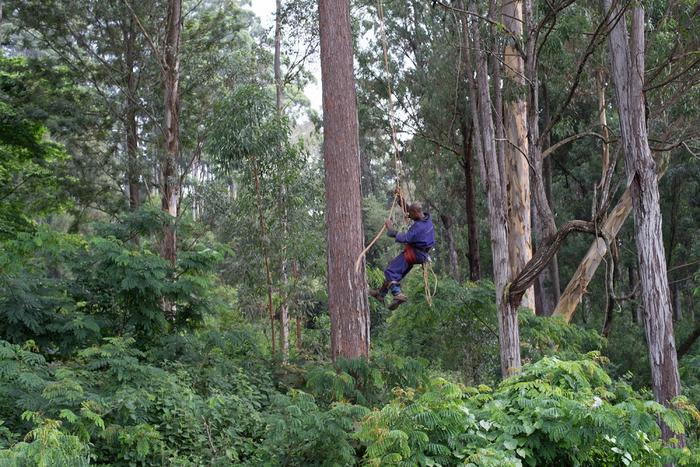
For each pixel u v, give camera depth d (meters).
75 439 5.70
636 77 12.13
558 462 6.93
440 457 6.55
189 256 13.26
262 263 18.30
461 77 23.06
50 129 27.41
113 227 13.84
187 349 12.31
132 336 12.41
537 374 7.71
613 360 24.55
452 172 30.59
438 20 22.94
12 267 11.68
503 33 14.57
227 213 20.70
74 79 30.45
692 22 15.16
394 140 10.77
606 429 6.42
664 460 7.03
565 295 20.17
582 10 16.12
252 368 12.80
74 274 12.66
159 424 9.69
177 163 23.45
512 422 6.75
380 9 11.70
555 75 20.31
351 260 11.86
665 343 11.56
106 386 9.78
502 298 14.45
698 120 19.23
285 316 18.73
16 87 28.08
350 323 11.73
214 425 9.96
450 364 19.34
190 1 34.91
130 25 29.45
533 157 13.66
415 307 17.91
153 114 29.14
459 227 36.00
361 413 8.12
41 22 29.42
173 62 23.70
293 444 8.33
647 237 11.84
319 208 18.75
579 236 34.25
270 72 29.75
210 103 28.83
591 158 32.22
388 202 46.28
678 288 37.31
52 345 11.52
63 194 28.61
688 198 33.94
